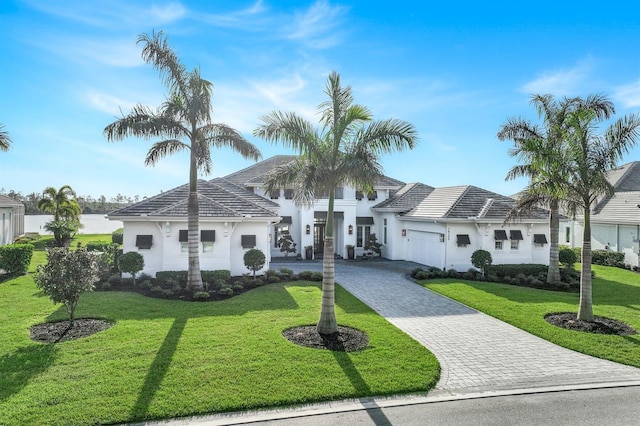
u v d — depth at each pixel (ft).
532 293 53.72
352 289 55.88
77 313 38.50
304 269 75.87
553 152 39.32
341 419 20.74
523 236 73.41
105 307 40.88
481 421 20.86
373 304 47.11
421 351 30.25
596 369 28.40
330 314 34.37
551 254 60.49
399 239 91.15
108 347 29.35
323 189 34.73
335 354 29.07
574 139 40.01
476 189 81.66
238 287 52.70
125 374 24.75
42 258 80.43
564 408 22.47
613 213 86.89
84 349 28.91
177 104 49.42
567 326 38.68
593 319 39.99
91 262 35.83
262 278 59.62
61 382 23.53
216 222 59.62
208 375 24.89
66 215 126.21
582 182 39.19
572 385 25.54
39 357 27.27
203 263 59.11
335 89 35.22
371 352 29.63
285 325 36.01
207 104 50.57
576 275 65.16
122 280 53.47
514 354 31.19
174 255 57.93
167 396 22.13
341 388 23.70
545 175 40.68
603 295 52.60
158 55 48.19
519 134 57.16
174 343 30.42
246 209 63.87
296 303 44.96
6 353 27.99
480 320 40.91
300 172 34.96
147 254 58.03
